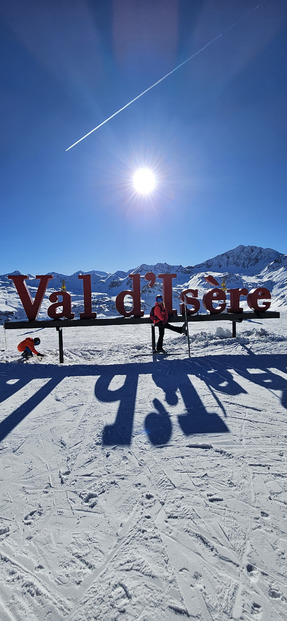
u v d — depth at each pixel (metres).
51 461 3.02
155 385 5.22
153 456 3.01
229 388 4.86
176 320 8.46
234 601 1.56
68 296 8.07
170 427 3.62
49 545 1.99
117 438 3.42
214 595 1.61
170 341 10.91
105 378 5.78
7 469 2.90
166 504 2.32
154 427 3.65
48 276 7.96
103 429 3.66
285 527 2.05
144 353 8.35
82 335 18.80
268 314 8.50
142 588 1.66
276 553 1.84
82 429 3.69
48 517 2.25
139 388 5.11
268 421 3.67
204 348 8.27
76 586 1.70
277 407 4.07
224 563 1.79
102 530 2.10
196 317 8.39
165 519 2.17
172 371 5.99
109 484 2.60
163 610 1.54
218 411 4.00
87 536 2.05
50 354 10.05
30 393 5.08
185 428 3.58
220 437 3.33
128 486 2.56
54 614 1.55
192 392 4.77
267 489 2.44
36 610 1.57
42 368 6.62
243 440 3.24
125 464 2.90
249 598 1.58
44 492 2.54
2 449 3.29
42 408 4.41
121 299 8.21
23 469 2.89
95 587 1.69
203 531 2.04
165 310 7.89
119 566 1.81
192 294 8.70
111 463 2.93
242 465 2.78
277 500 2.30
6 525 2.18
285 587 1.63
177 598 1.60
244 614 1.50
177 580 1.70
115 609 1.56
